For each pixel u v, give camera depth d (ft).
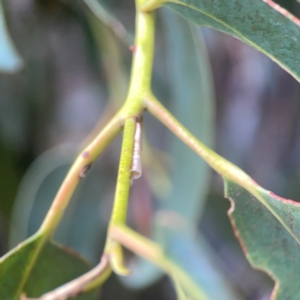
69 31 1.25
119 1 0.93
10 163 1.28
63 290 0.83
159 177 1.31
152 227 1.26
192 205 1.12
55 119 1.50
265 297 1.58
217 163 0.78
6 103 1.32
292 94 1.61
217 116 1.72
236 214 0.80
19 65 0.82
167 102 1.15
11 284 0.82
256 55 1.60
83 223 1.26
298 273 0.80
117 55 1.15
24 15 1.13
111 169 1.35
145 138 1.33
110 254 0.83
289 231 0.78
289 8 0.92
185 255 1.04
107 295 1.54
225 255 1.60
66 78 1.47
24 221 1.08
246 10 0.75
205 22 0.77
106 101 1.43
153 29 0.79
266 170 1.68
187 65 1.02
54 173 1.13
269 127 1.68
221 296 1.01
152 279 1.23
